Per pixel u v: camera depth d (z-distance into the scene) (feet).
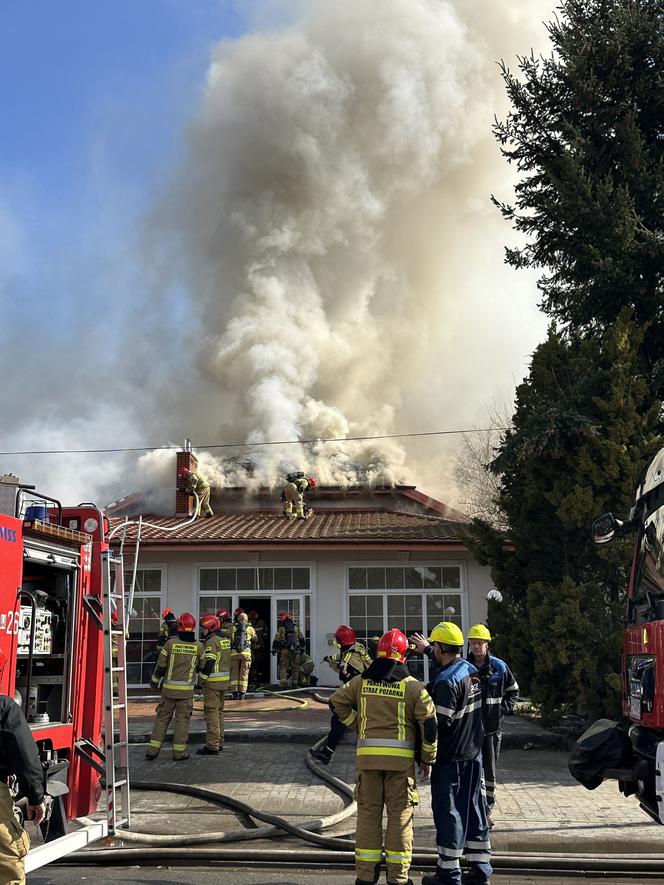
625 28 44.39
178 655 32.12
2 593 15.58
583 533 37.47
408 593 57.41
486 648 21.18
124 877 17.63
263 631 57.82
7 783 12.69
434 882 15.33
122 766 19.26
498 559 40.37
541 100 46.55
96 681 19.79
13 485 17.69
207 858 18.72
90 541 20.01
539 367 41.01
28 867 14.28
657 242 41.39
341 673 29.22
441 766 15.94
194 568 58.49
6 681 15.58
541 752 34.65
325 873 18.11
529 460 38.11
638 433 36.76
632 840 20.76
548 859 18.31
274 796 25.70
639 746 15.79
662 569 17.12
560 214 42.75
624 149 43.47
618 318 38.83
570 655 34.73
